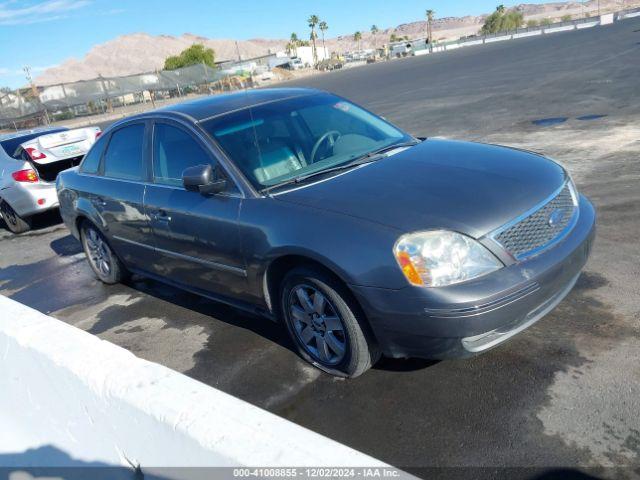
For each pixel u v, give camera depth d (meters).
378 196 3.17
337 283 3.08
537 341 3.37
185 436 1.54
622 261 4.29
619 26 49.97
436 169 3.46
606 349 3.19
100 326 4.73
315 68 80.56
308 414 3.07
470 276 2.80
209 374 3.65
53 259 7.07
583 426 2.62
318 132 4.14
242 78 42.53
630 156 7.28
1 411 2.57
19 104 36.06
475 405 2.89
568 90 14.48
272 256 3.32
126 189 4.59
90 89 37.12
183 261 4.16
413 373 3.25
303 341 3.47
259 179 3.64
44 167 8.48
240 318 4.38
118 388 1.77
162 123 4.38
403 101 18.42
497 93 16.31
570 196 3.44
